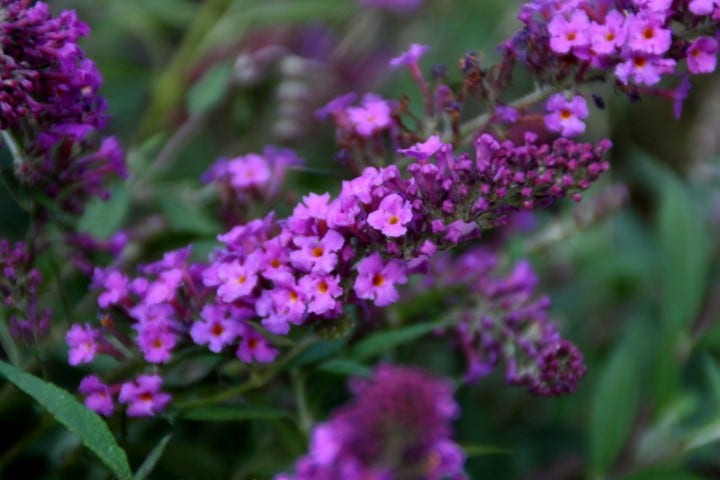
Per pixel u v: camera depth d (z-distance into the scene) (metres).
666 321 0.61
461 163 0.49
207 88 0.62
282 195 0.57
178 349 0.52
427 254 0.49
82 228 0.58
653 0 0.49
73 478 0.56
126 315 0.52
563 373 0.53
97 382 0.51
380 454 0.45
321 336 0.51
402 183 0.49
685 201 0.62
